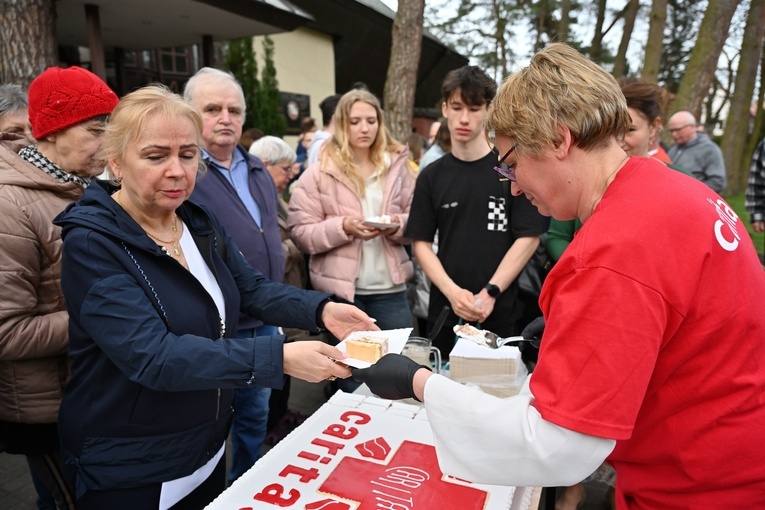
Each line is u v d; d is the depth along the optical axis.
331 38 11.38
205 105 2.16
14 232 1.48
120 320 1.12
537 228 2.31
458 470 0.93
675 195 0.88
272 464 1.26
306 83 10.82
